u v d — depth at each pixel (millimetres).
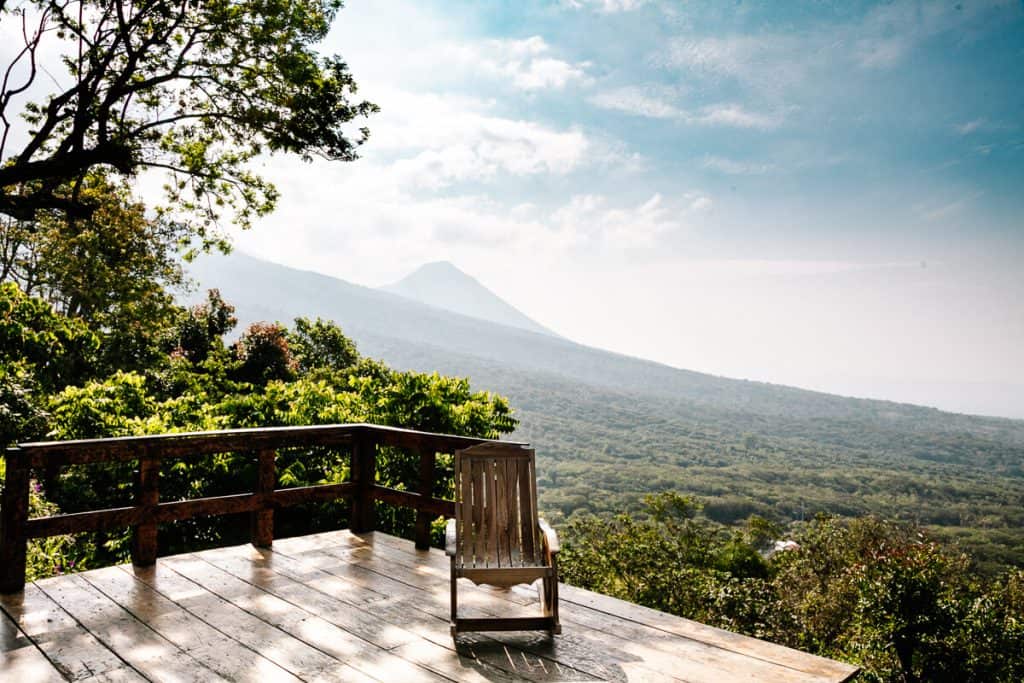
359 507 5668
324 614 3791
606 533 28703
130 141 11023
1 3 8633
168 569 4508
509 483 4082
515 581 3592
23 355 12203
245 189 12430
